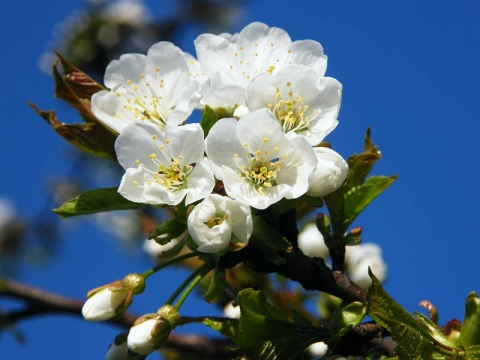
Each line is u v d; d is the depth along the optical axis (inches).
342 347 14.3
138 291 14.1
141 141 14.0
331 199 14.9
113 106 14.9
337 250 14.8
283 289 17.0
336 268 14.7
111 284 14.1
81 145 15.1
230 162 13.9
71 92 15.0
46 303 18.8
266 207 13.6
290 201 14.1
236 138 13.8
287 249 13.9
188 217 13.5
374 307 13.1
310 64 14.8
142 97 14.9
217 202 13.5
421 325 13.4
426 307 14.1
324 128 14.3
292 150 13.9
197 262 17.7
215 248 13.4
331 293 14.4
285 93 14.3
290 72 14.2
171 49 14.9
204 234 13.4
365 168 14.9
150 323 13.8
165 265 14.3
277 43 15.0
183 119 14.2
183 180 13.9
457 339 13.3
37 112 15.0
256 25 15.1
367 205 14.8
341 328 14.0
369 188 14.8
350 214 14.8
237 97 14.4
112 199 14.6
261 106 14.3
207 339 17.6
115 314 14.0
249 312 13.8
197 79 14.9
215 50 15.0
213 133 13.8
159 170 14.0
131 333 13.8
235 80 14.9
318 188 13.9
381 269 17.9
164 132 14.0
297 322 15.0
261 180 13.9
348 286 14.4
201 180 13.8
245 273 16.9
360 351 14.3
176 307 14.1
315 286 14.4
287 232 14.3
